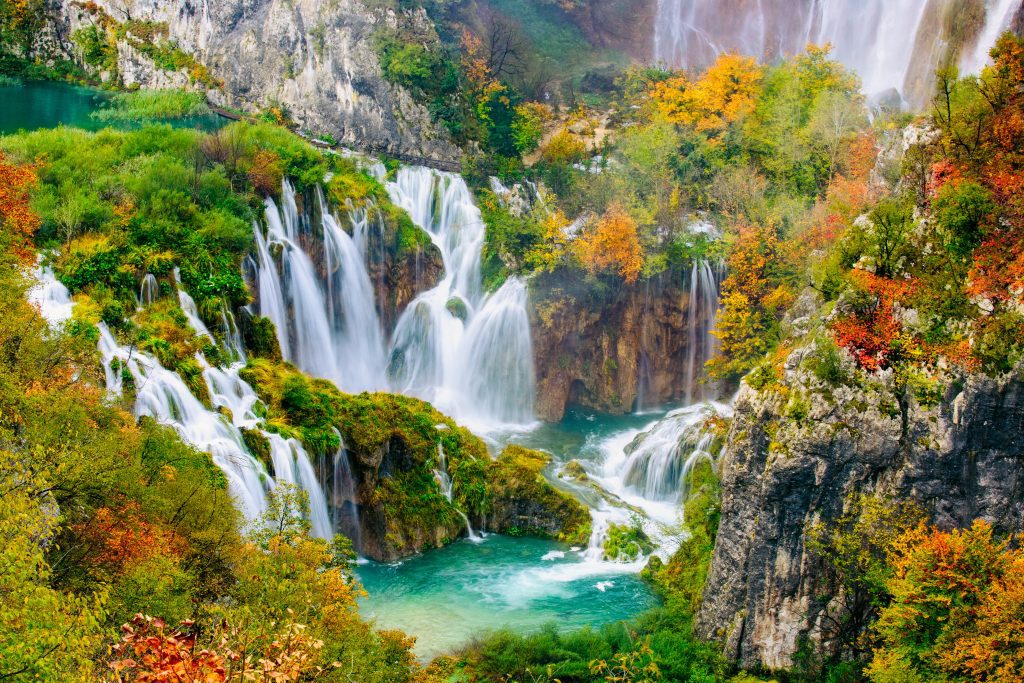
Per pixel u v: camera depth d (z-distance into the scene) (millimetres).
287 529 41281
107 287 50688
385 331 71125
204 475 38719
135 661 20641
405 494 50031
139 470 34156
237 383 49938
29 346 36281
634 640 41062
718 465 51094
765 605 39406
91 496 31250
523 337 68938
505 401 69062
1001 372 35938
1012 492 36531
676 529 51688
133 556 30172
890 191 58906
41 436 30609
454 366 69938
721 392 71000
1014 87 45438
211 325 53719
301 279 64125
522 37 104312
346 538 45562
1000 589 30953
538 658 39531
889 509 37406
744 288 65500
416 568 47969
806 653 38750
